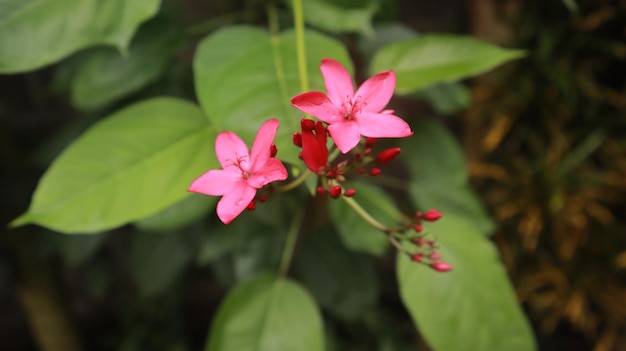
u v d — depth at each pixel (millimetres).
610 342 508
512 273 520
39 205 310
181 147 320
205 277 690
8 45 314
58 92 420
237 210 278
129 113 327
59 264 624
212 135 323
